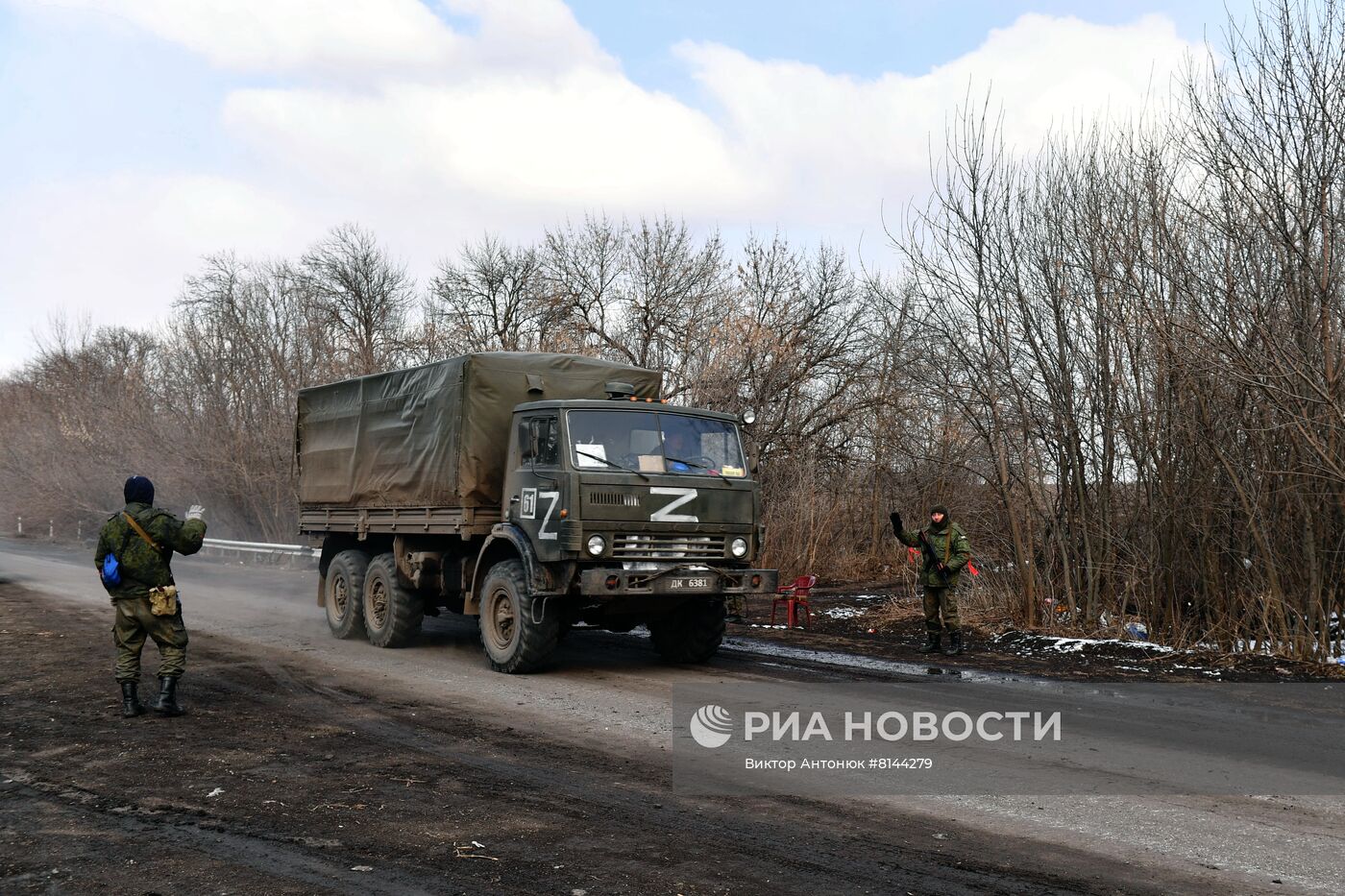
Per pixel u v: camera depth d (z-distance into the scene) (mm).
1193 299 11148
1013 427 13539
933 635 11805
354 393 13492
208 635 12781
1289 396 10188
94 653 11086
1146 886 4500
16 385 46281
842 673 10281
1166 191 11914
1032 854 4918
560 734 7434
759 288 25500
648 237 29922
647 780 6199
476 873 4641
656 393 12008
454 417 11039
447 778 6223
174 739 7207
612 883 4523
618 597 10156
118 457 34094
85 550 32938
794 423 23562
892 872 4668
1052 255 13086
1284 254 10781
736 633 13734
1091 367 12844
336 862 4777
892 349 19203
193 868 4699
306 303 34719
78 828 5273
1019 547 13375
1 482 42062
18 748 6918
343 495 13422
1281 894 4414
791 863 4773
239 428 30922
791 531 20578
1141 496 12445
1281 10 10695
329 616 13391
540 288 33562
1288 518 11055
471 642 12656
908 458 19953
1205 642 11484
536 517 10023
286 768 6426
